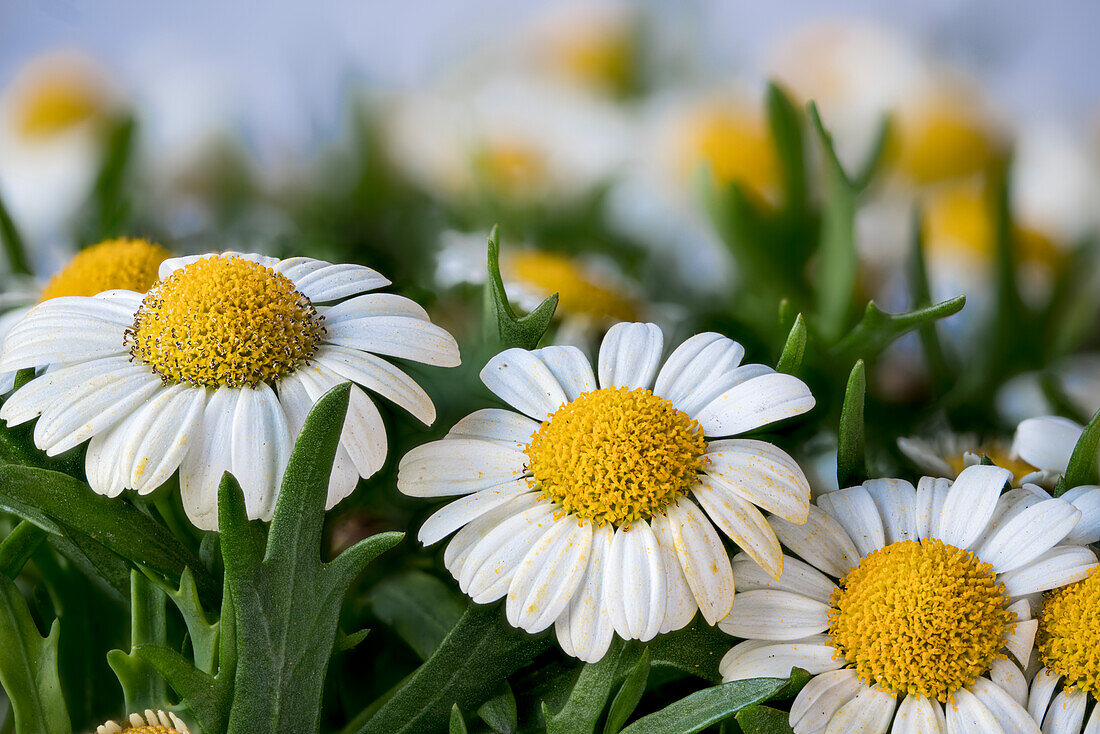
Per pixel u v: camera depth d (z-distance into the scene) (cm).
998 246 35
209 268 25
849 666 25
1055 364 35
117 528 25
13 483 25
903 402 32
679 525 25
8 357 25
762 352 30
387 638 27
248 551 24
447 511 25
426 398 25
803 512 25
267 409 25
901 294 38
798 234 35
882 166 40
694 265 40
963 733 24
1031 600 25
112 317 26
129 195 37
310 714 25
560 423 25
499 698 25
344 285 26
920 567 25
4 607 25
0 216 33
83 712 27
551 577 24
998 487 26
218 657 25
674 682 26
